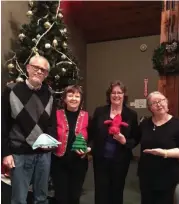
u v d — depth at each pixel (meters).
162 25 3.60
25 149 2.04
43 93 2.16
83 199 3.41
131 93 5.85
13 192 2.06
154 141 2.20
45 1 3.67
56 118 2.26
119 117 2.37
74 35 5.67
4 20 4.10
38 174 2.12
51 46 3.52
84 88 6.14
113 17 5.55
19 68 3.53
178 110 3.48
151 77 5.66
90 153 2.52
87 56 6.24
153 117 2.32
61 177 2.29
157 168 2.18
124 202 3.27
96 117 2.48
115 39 6.01
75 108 2.36
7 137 2.05
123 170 2.42
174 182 2.15
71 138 2.29
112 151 2.39
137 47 5.80
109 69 6.06
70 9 5.37
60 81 3.53
